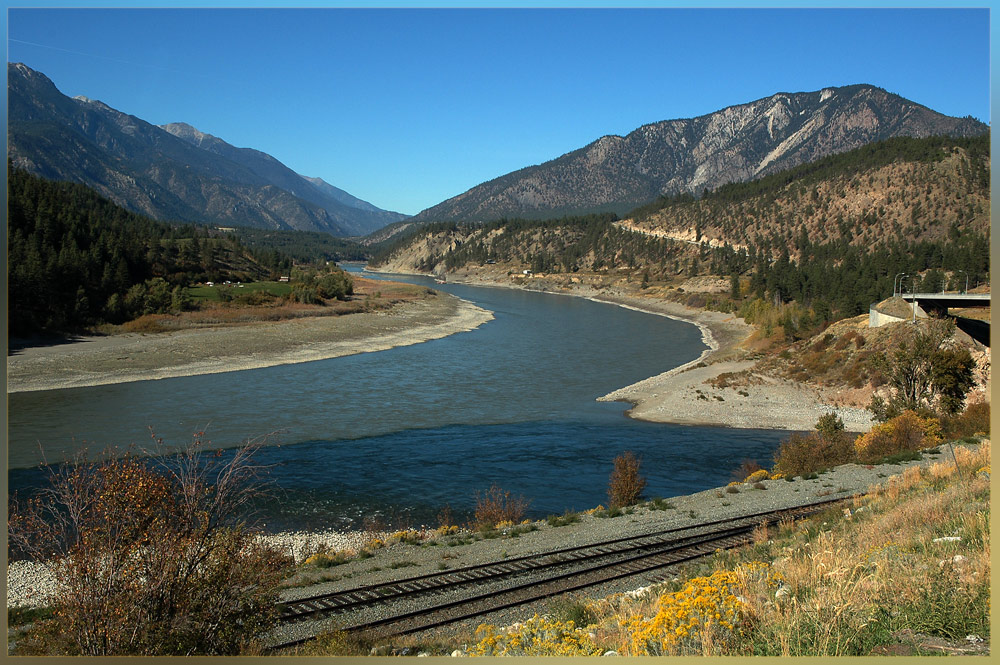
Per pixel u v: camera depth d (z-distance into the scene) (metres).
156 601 9.38
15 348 62.59
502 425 42.84
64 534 9.81
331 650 10.66
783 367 56.97
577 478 31.59
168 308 86.44
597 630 10.38
